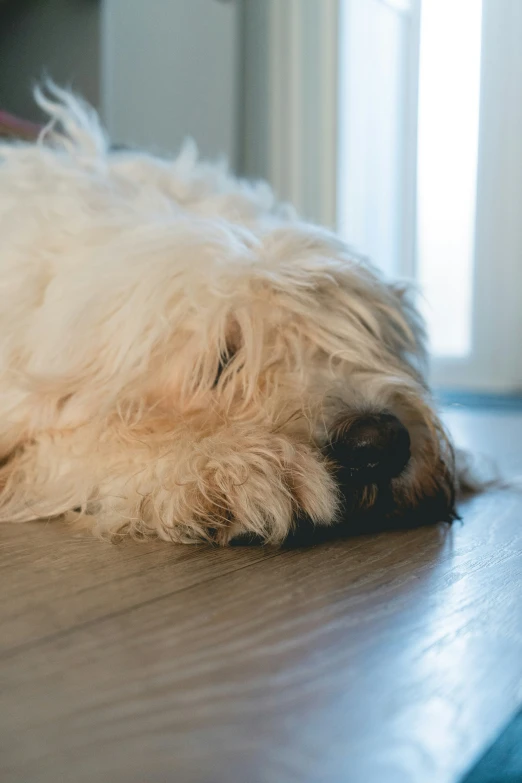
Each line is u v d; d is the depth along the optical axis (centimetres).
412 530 124
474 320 522
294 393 130
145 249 137
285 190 490
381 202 505
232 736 55
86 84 376
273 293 140
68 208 147
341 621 78
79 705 60
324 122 478
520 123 493
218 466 111
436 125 507
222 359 137
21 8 385
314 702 60
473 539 118
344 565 100
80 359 134
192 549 109
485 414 359
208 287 134
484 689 63
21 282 140
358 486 118
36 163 158
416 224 517
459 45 496
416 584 92
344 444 117
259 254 146
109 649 71
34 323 138
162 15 412
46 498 130
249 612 81
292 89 482
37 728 57
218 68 451
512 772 51
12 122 231
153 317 132
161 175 168
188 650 71
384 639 74
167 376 135
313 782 49
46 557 104
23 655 70
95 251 140
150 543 112
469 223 513
